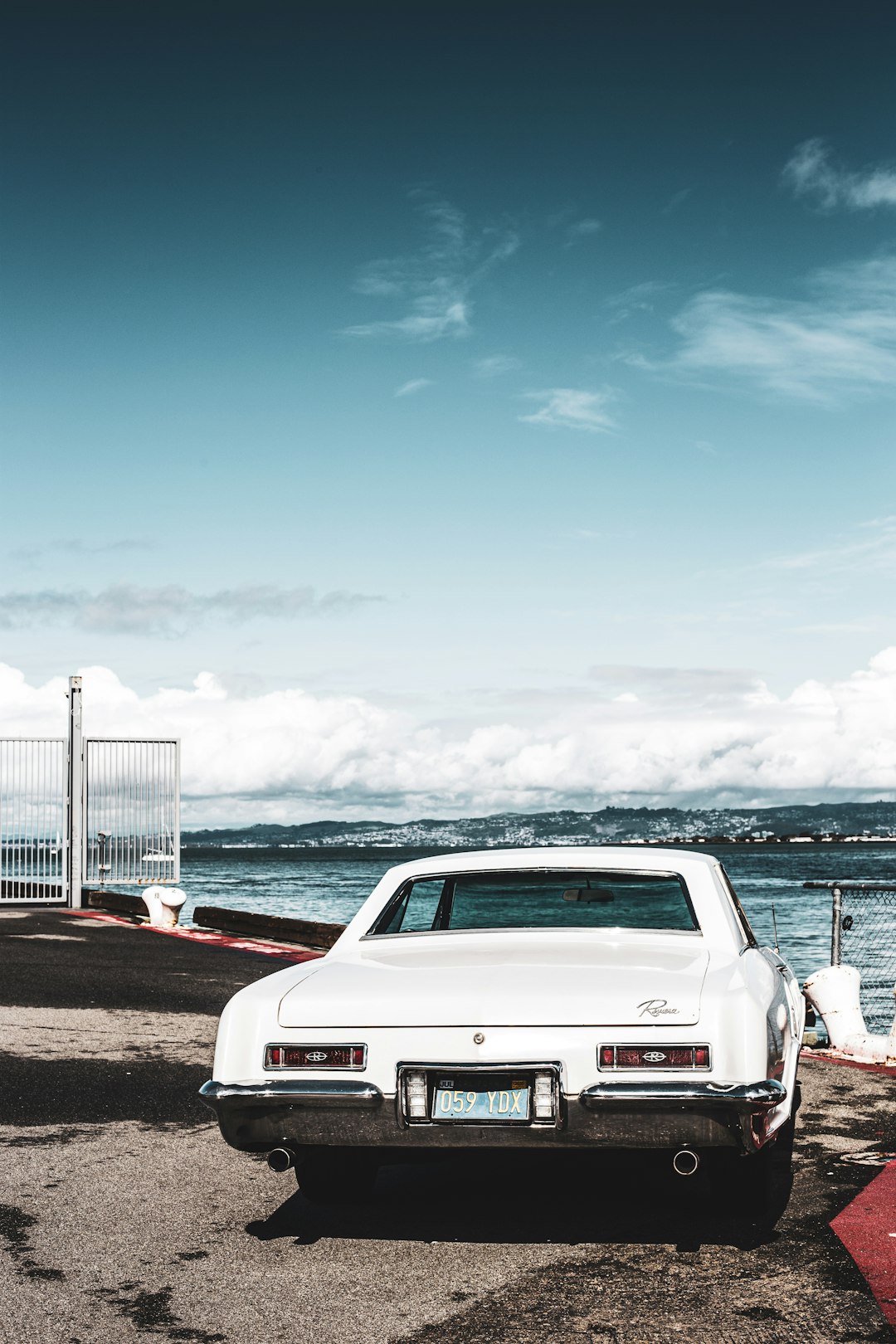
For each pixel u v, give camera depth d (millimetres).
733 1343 3402
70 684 20062
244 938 15320
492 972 4258
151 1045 8164
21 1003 9852
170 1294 3828
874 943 20281
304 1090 3986
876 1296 3725
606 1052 3896
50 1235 4410
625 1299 3738
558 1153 4020
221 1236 4398
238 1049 4141
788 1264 4023
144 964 12492
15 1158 5473
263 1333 3520
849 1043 7945
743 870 92625
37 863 20219
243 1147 4141
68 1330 3549
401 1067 3986
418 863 5305
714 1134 3826
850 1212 4566
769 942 30453
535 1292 3818
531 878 5012
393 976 4324
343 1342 3459
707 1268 3998
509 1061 3918
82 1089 6852
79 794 19891
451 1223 4543
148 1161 5449
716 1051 3867
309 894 49469
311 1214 4672
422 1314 3652
